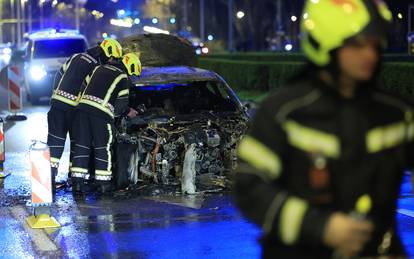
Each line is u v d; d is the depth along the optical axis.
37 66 33.97
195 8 91.50
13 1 91.50
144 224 11.81
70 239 11.05
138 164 14.38
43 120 28.02
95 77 13.91
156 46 19.41
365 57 4.00
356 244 3.80
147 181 14.53
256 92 39.00
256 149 4.07
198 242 10.68
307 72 4.20
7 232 11.55
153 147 14.30
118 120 14.48
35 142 11.81
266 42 78.31
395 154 4.18
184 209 12.76
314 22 4.07
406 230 11.05
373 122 4.13
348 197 4.08
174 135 14.30
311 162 4.04
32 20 81.44
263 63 38.69
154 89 15.59
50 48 34.62
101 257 10.09
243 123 14.52
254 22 79.38
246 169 4.09
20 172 17.19
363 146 4.09
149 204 13.19
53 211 12.84
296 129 4.05
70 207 13.12
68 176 15.12
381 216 4.20
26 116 28.91
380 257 4.20
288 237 3.93
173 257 9.98
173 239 10.87
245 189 4.07
